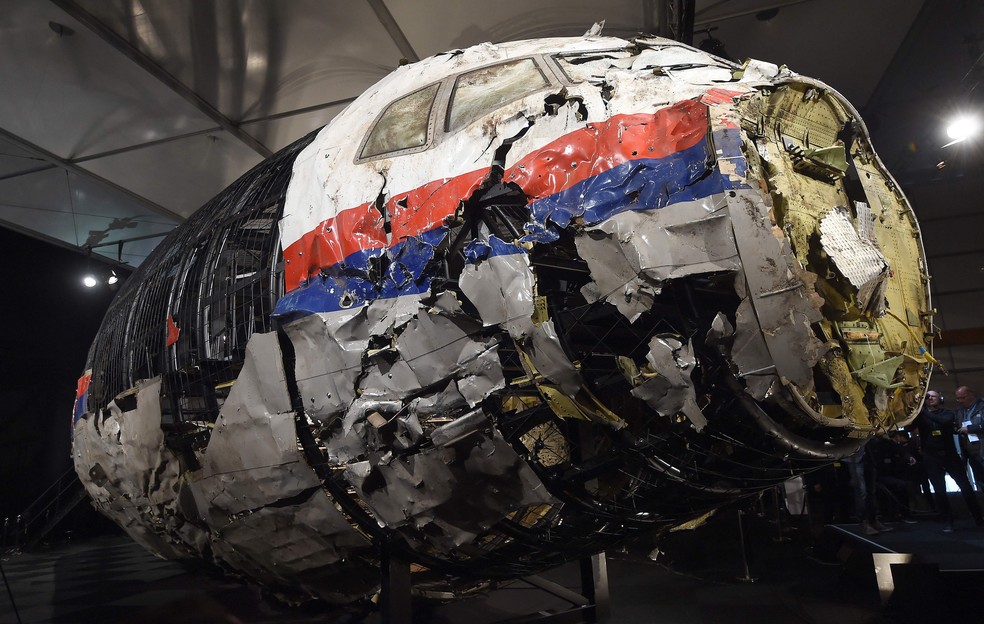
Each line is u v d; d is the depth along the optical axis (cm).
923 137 1261
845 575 695
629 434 339
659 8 862
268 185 484
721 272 298
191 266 510
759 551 897
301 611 537
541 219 325
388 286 357
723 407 324
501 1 848
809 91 362
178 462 491
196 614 639
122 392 589
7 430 1471
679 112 328
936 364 384
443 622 548
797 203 332
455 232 345
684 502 381
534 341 313
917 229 406
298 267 393
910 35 942
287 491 386
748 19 920
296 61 948
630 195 317
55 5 782
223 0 807
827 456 338
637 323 348
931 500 1001
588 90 359
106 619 660
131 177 1262
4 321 1477
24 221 1428
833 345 323
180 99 1013
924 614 550
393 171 383
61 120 1058
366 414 348
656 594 658
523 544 393
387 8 853
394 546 399
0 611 715
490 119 367
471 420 329
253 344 395
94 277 1562
